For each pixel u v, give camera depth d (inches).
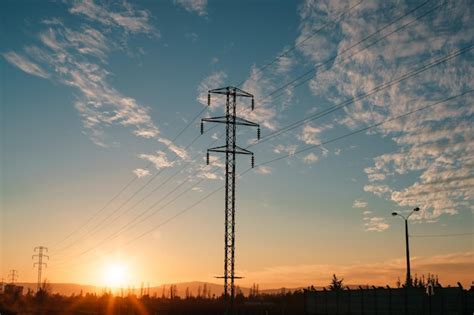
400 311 2178.9
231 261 2160.4
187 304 5044.3
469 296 1847.9
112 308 5265.8
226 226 2180.1
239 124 2276.1
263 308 3560.5
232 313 2114.9
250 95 2292.1
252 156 2262.6
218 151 2229.3
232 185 2209.6
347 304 2578.7
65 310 5206.7
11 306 5575.8
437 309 1978.3
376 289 2354.8
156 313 3865.7
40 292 6427.2
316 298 2906.0
